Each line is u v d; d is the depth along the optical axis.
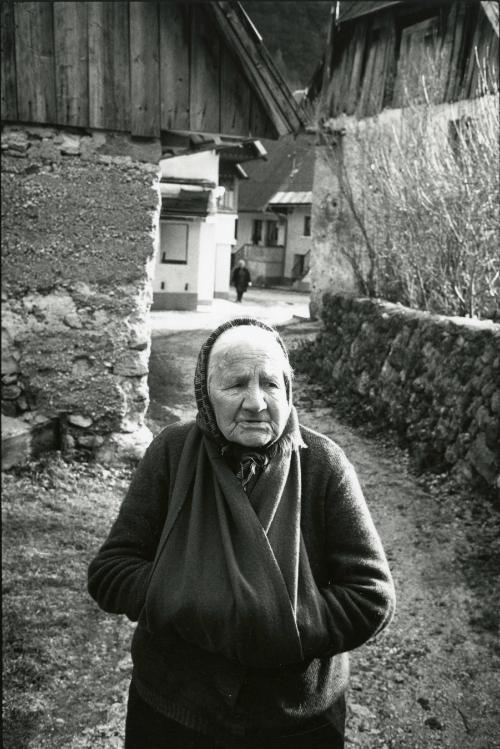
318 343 11.18
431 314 7.63
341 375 9.50
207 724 1.45
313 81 15.89
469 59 11.03
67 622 3.56
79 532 4.71
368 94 14.09
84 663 3.26
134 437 6.27
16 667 3.14
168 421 7.52
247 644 1.34
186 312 20.31
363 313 9.36
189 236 20.72
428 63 10.48
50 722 2.83
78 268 5.98
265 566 1.38
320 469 1.56
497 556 4.55
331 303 10.84
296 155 37.12
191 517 1.48
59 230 5.91
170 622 1.40
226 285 27.36
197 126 6.23
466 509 5.42
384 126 10.72
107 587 1.54
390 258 9.23
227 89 6.30
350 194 10.52
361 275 10.46
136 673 1.58
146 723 1.54
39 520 4.85
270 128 6.53
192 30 6.09
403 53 13.35
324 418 8.52
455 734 2.95
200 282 21.69
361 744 2.88
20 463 5.81
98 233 6.00
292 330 14.43
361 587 1.47
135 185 6.04
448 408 6.42
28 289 5.91
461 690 3.26
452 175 7.21
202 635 1.38
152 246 6.14
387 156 9.08
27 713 2.86
